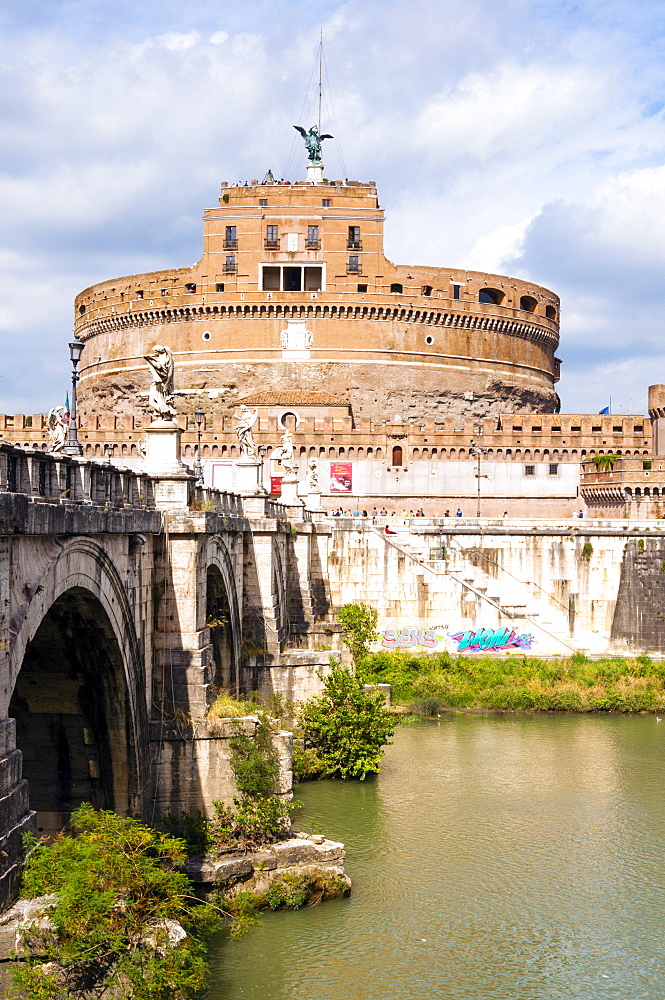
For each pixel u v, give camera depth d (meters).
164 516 33.75
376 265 133.00
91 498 25.62
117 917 22.30
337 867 35.81
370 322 132.75
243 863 33.66
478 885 37.34
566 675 73.19
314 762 50.81
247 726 34.66
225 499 44.16
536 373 148.25
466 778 51.44
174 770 33.88
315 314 131.88
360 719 51.50
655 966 31.64
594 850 41.09
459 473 116.88
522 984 30.27
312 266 132.62
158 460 34.38
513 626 79.12
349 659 54.12
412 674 72.69
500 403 140.88
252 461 52.50
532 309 150.88
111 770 31.36
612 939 33.34
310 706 51.62
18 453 20.50
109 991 21.41
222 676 46.94
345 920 33.94
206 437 114.62
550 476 118.38
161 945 22.84
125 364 140.25
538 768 53.59
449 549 80.31
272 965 30.73
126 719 30.80
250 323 132.12
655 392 120.62
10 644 20.16
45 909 20.09
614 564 80.31
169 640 34.12
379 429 116.69
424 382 134.50
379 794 48.31
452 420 136.12
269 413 121.50
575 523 83.75
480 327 139.00
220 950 31.62
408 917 34.34
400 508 115.62
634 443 120.31
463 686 71.06
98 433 115.88
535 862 39.66
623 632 79.94
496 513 117.25
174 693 34.16
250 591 51.28
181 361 134.62
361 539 79.25
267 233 132.50
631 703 68.81
